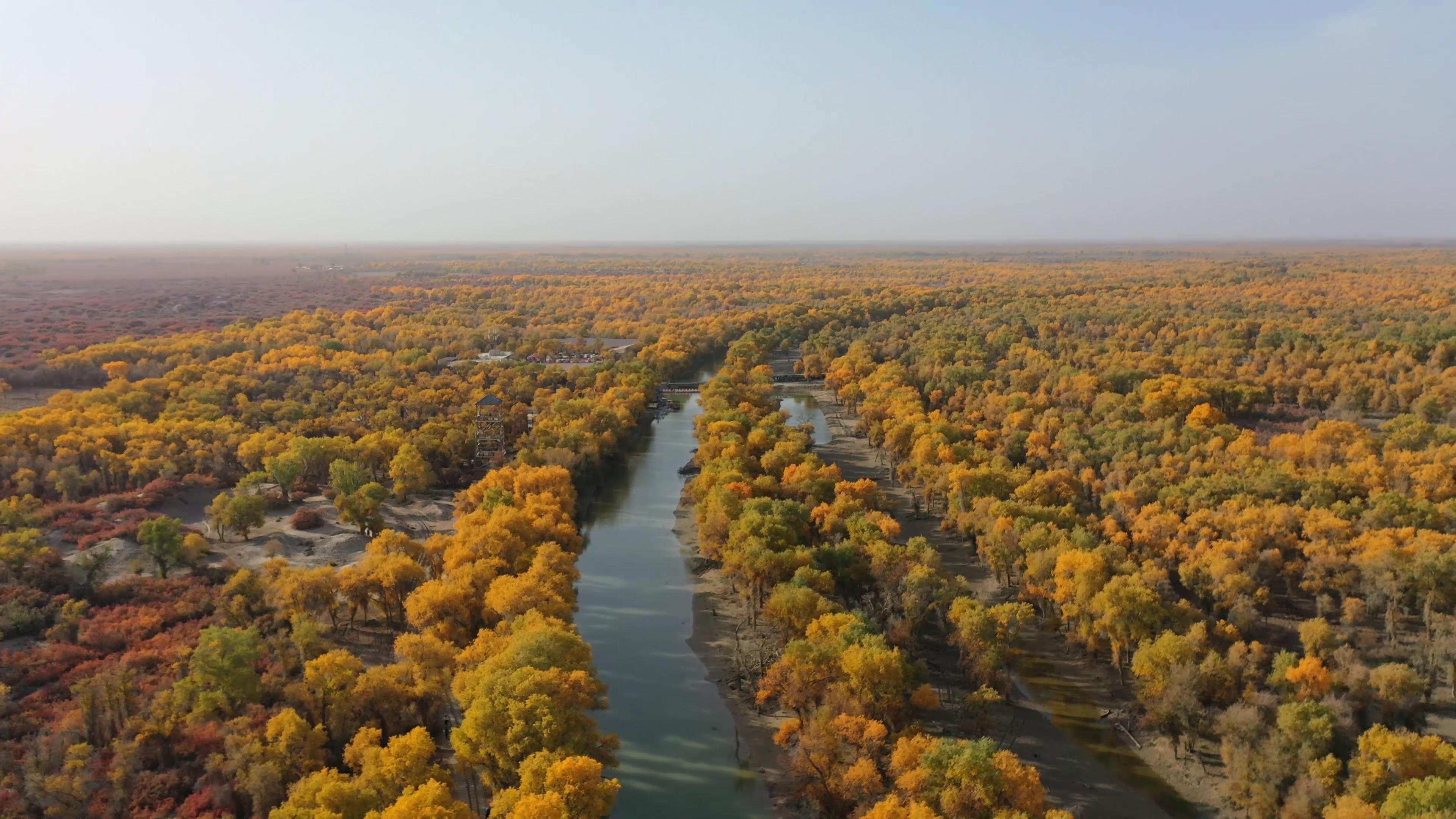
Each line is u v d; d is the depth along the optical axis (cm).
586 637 12288
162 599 12206
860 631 9988
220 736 8812
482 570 11719
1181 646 9662
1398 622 11550
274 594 11788
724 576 13888
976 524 14138
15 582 12238
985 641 10325
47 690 9906
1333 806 7662
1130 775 9169
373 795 7719
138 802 8075
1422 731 9294
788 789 9106
